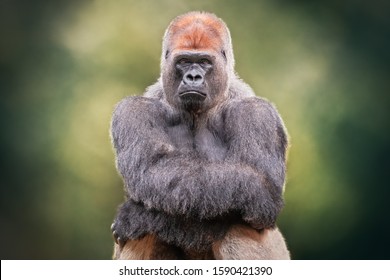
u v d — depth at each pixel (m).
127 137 21.64
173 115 22.12
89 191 52.97
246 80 54.53
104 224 52.84
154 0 54.84
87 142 53.22
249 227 21.39
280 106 53.84
